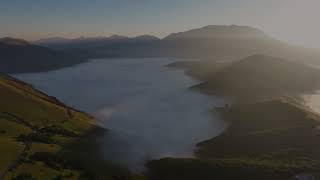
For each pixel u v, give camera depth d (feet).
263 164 484.33
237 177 457.27
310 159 515.50
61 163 441.27
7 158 418.72
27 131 577.84
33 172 392.68
